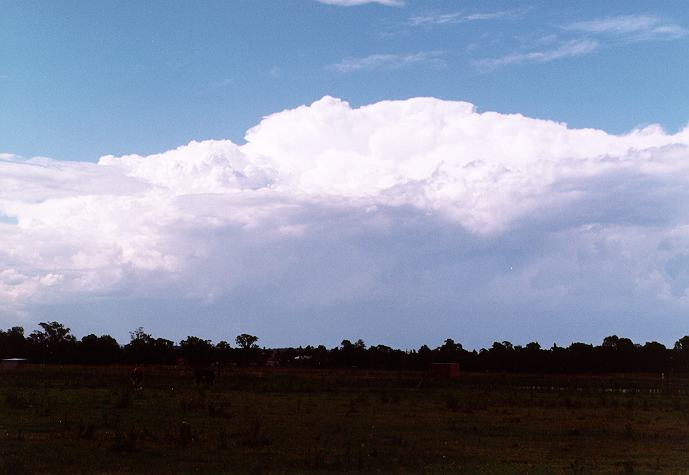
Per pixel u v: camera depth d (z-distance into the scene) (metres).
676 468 29.67
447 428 42.97
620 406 66.44
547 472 27.14
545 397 77.88
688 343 191.38
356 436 37.81
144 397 63.03
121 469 26.97
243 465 28.20
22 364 175.25
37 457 29.00
